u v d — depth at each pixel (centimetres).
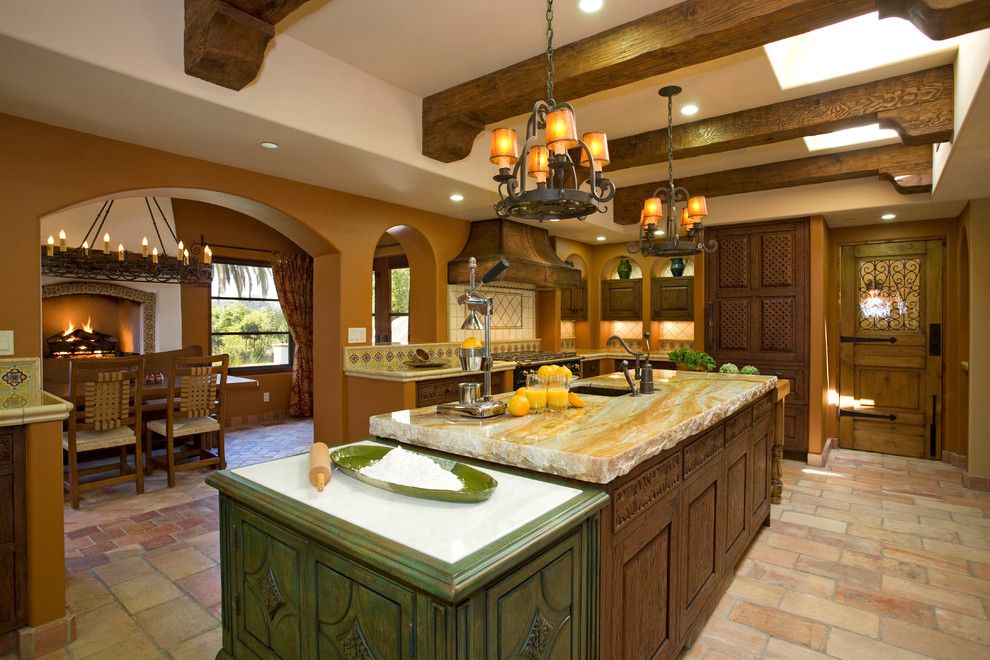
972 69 227
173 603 250
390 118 319
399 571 105
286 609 143
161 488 410
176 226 593
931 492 420
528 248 545
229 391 644
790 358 524
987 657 214
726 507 254
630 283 705
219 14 204
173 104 242
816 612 246
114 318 589
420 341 521
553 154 186
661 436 180
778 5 200
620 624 161
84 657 212
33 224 262
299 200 384
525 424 200
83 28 201
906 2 186
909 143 302
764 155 430
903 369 541
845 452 558
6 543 209
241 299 675
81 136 279
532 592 124
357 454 183
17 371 253
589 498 143
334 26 254
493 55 279
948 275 515
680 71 288
